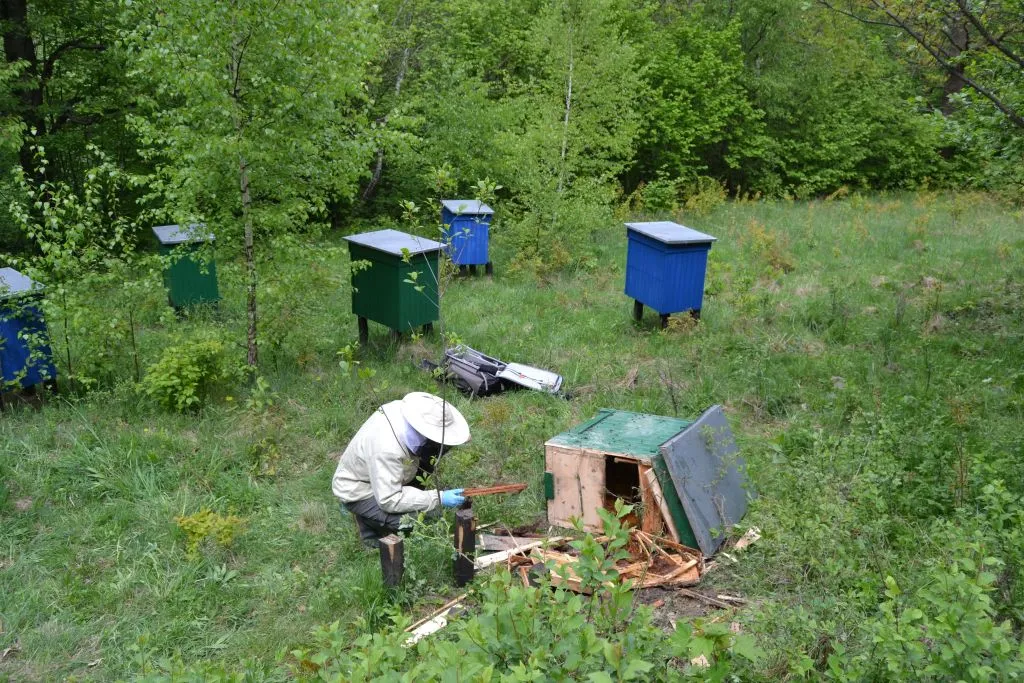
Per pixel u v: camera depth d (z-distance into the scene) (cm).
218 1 701
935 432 565
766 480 550
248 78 750
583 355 846
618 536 285
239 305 966
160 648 423
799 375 764
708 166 2328
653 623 416
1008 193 1780
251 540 518
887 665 282
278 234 816
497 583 287
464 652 270
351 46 767
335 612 446
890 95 2459
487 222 1196
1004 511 462
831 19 2228
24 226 721
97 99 1406
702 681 265
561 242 1308
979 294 1012
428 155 1655
